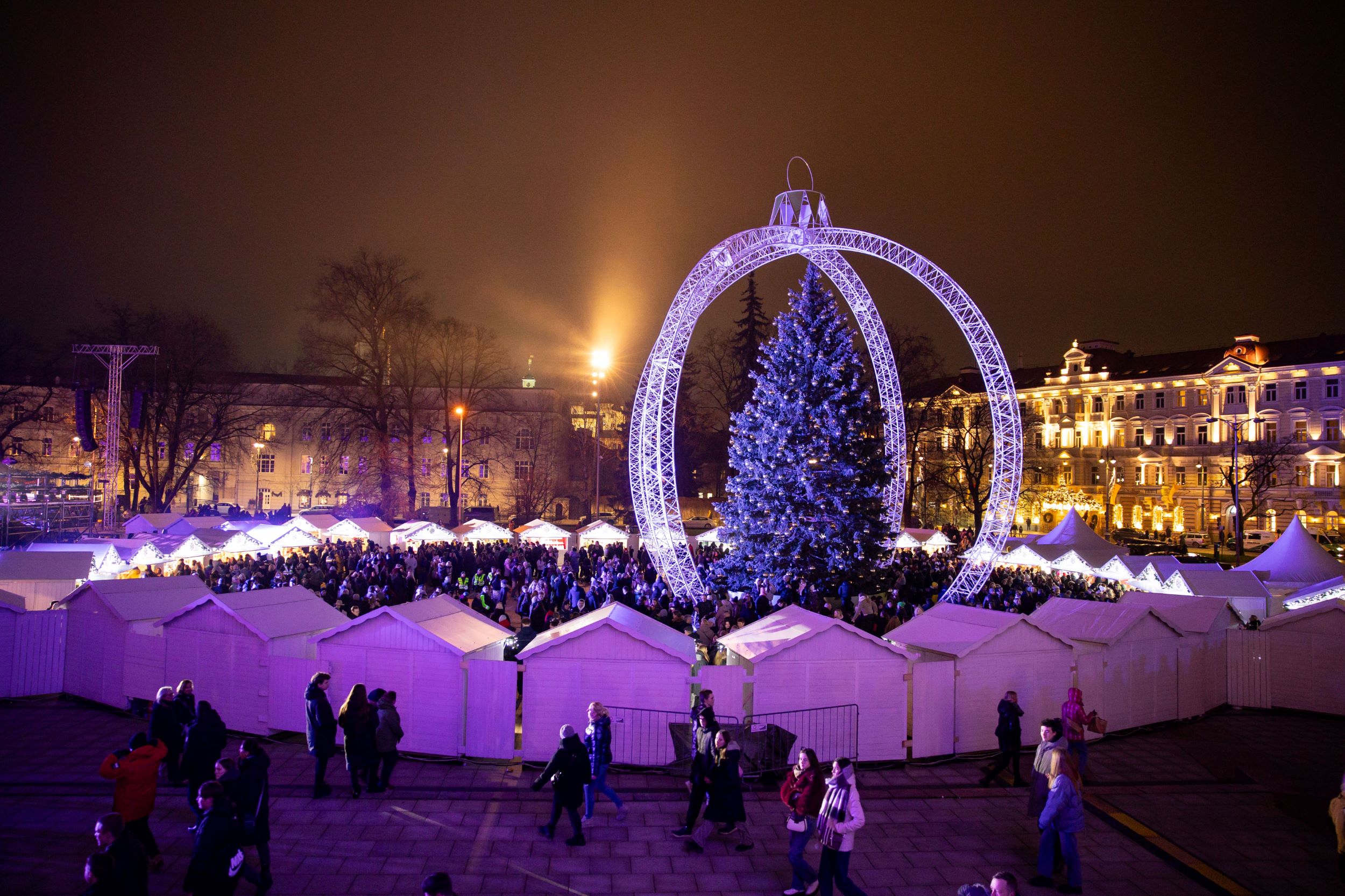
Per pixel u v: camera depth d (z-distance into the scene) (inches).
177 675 622.5
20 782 499.5
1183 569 1058.7
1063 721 469.4
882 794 513.0
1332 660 706.2
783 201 1031.6
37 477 1857.8
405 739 560.4
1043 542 1344.7
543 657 548.7
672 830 448.8
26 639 693.3
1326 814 492.1
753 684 551.8
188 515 2096.5
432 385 2357.3
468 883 382.9
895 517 1203.9
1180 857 428.1
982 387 3676.2
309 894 369.1
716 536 1330.0
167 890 367.6
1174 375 3127.5
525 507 2650.1
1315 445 2758.4
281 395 3009.4
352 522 1600.6
